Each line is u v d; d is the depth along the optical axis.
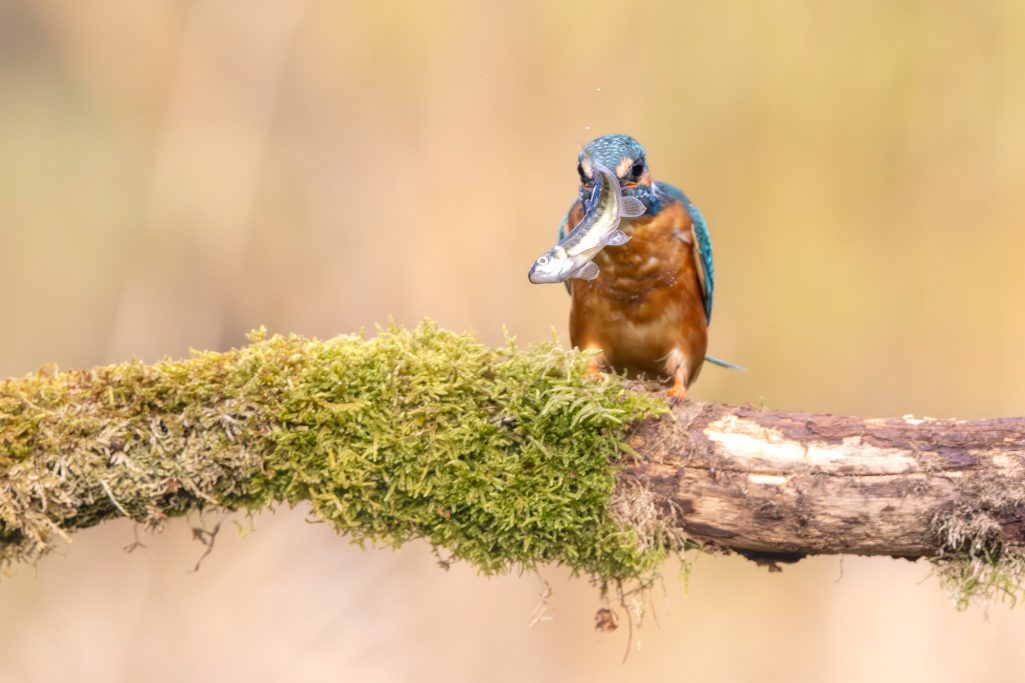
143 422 5.14
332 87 13.45
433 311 12.62
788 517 5.24
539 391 5.32
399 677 11.20
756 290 12.66
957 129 12.70
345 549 12.09
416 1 12.90
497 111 12.76
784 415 5.36
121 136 16.62
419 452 5.20
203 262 13.70
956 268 12.76
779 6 12.52
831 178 12.65
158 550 12.18
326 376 5.21
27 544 5.18
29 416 5.06
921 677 11.86
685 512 5.32
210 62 13.62
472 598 11.90
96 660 11.16
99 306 17.23
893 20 12.54
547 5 12.61
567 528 5.26
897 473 5.15
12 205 17.55
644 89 12.59
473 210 12.62
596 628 5.39
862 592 12.72
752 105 12.65
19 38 17.66
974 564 5.14
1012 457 5.08
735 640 12.48
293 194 13.74
